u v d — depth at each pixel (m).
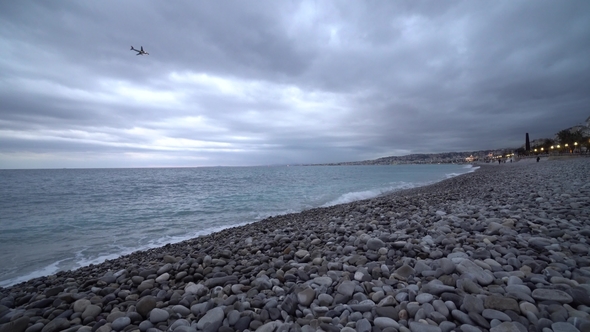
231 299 3.63
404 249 4.90
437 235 5.73
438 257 4.47
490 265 3.80
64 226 12.85
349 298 3.39
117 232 11.67
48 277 6.29
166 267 5.18
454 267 3.72
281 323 2.89
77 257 8.55
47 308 3.89
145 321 3.17
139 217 14.95
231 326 3.01
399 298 3.18
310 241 6.69
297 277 4.34
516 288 3.06
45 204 20.36
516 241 4.80
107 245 9.81
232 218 14.47
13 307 4.33
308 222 10.27
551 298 2.80
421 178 46.22
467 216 7.25
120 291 4.30
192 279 4.78
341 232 7.29
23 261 8.23
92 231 11.87
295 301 3.33
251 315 3.15
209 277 4.83
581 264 3.76
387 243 5.26
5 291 5.33
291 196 23.14
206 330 2.90
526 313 2.63
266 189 29.66
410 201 12.30
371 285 3.59
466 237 5.23
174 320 3.23
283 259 5.57
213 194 25.56
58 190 31.50
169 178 57.75
